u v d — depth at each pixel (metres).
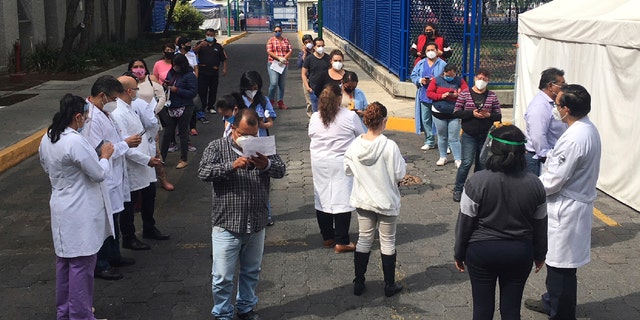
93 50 23.23
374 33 20.19
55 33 23.22
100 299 5.80
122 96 6.62
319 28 22.44
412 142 11.73
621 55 8.02
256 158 4.80
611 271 6.20
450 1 14.91
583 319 5.32
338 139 6.51
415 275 6.20
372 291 5.89
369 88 17.31
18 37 19.81
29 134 11.60
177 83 9.74
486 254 4.25
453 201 8.36
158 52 28.98
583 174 4.84
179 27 44.19
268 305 5.63
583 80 9.03
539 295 5.75
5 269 6.45
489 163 4.23
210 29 13.98
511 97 13.84
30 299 5.82
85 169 4.87
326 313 5.48
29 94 15.84
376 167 5.56
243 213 4.91
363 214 5.68
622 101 8.07
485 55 14.79
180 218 7.90
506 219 4.20
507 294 4.35
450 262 6.48
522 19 10.91
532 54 10.73
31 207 8.33
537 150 6.22
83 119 4.99
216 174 4.76
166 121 9.70
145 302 5.74
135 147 6.57
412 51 11.77
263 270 6.35
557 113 4.98
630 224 7.46
